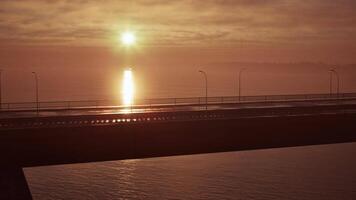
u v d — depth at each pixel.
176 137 50.62
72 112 64.75
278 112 61.69
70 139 46.56
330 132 57.94
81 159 47.12
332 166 73.62
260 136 54.38
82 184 65.62
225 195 59.56
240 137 53.41
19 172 45.06
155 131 49.72
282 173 69.94
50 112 65.56
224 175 69.00
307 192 59.66
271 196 58.72
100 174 71.06
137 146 49.09
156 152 49.94
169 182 65.81
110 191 62.09
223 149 52.75
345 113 58.66
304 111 63.50
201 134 51.66
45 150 45.88
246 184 63.28
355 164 75.31
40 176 70.38
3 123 50.91
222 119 52.38
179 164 77.06
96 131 47.34
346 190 60.94
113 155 48.22
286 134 55.69
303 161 77.62
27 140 45.28
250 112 60.88
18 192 44.44
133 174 70.25
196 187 62.41
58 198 59.66
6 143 44.59
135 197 59.41
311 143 57.12
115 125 48.00
